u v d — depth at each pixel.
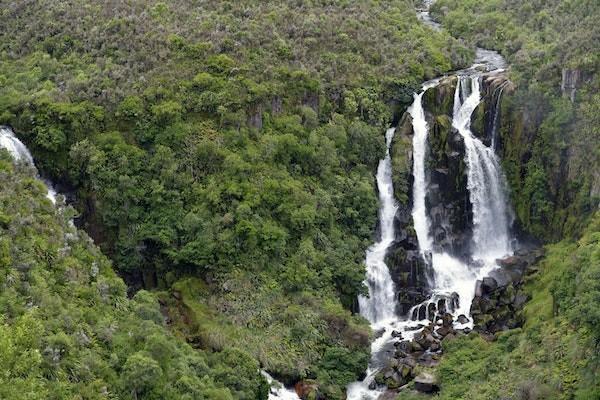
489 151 73.50
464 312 63.56
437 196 72.50
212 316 56.47
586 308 44.50
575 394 44.69
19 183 52.47
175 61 68.50
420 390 52.69
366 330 58.50
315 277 60.16
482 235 72.94
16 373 37.22
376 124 73.19
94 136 61.66
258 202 60.50
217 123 64.00
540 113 70.62
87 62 71.56
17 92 65.44
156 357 44.72
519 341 53.47
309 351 55.56
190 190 60.72
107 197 59.59
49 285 45.56
